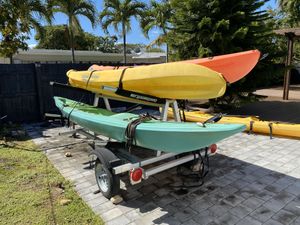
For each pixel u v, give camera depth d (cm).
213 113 859
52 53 1997
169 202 354
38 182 411
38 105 854
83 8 1664
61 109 640
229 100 904
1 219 316
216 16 830
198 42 855
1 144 601
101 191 375
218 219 313
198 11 839
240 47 819
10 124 774
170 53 964
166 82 408
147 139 355
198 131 321
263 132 655
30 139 650
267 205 341
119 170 340
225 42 794
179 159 385
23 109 830
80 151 559
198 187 393
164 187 396
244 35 762
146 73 427
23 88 822
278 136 639
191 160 397
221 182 407
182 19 874
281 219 311
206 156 411
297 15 2217
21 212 330
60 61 2080
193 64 394
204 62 464
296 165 467
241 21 826
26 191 383
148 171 353
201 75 377
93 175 438
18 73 807
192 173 414
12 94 802
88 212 331
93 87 562
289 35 1095
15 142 623
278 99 1263
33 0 1138
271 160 493
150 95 441
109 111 566
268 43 862
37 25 1220
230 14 811
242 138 639
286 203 345
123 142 403
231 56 475
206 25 806
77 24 1702
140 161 355
